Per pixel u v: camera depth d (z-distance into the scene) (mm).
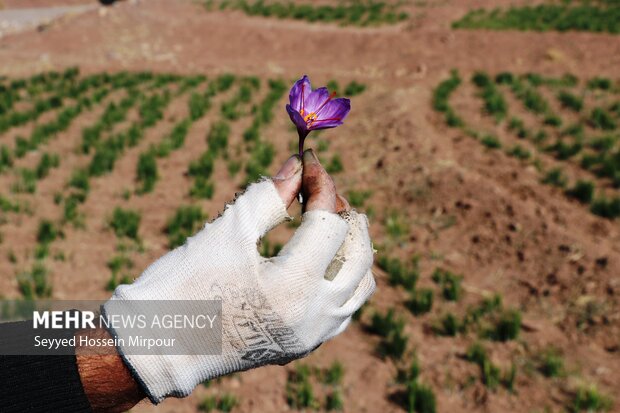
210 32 26500
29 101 16406
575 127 11719
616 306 6074
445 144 11320
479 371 5172
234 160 11195
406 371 5145
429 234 7941
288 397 4781
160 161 11203
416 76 19203
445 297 6414
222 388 4961
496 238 7621
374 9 30016
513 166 10016
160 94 16859
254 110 14617
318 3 32844
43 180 10180
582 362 5355
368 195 9320
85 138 12344
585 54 20188
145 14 29391
